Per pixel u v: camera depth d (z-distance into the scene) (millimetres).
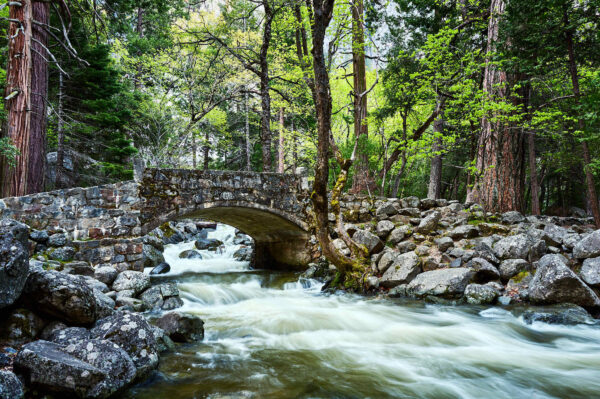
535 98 13906
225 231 19547
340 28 12781
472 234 9680
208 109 16891
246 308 8016
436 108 14156
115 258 8523
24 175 9047
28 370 3174
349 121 21625
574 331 5883
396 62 15469
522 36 9719
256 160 27844
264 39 14680
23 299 4105
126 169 15742
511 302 7168
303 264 11945
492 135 11438
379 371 4410
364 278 9031
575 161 12945
